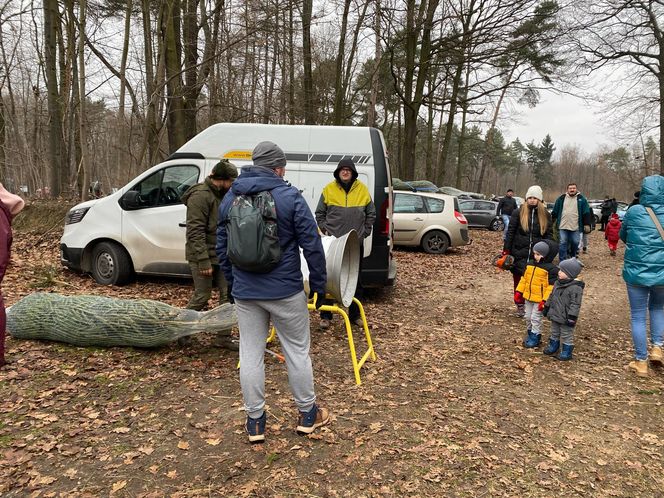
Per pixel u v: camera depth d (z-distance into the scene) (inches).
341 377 178.2
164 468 118.1
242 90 716.7
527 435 141.3
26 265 337.7
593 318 283.4
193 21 553.6
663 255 184.5
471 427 144.3
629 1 746.8
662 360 196.9
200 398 154.6
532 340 221.3
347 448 129.4
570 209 404.5
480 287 359.9
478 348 219.5
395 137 1898.4
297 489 112.0
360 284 236.8
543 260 218.5
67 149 706.2
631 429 147.4
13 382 159.2
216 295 276.4
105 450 124.6
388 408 154.2
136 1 532.4
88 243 298.7
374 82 850.8
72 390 156.6
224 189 192.1
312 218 120.1
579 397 169.3
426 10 770.2
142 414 143.5
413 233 530.0
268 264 115.7
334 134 275.4
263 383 127.2
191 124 572.4
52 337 191.9
